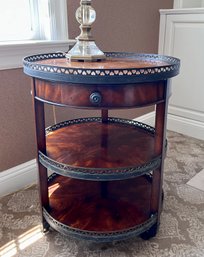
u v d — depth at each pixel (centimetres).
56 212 111
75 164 98
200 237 113
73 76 79
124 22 184
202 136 210
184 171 165
